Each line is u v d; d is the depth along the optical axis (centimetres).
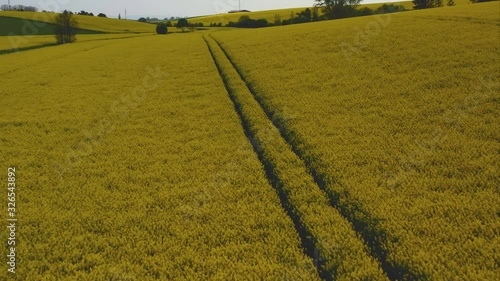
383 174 1182
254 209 1098
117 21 11512
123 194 1217
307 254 914
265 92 2103
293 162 1346
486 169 1147
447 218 942
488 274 755
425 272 779
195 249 935
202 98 2211
